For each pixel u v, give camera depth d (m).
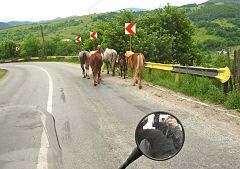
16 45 78.56
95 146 6.75
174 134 2.37
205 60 30.80
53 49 74.94
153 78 18.06
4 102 12.93
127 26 20.75
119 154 6.26
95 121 9.02
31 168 2.59
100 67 17.30
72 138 7.35
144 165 5.62
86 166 5.62
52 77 23.28
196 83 13.42
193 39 30.95
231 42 103.75
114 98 12.88
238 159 5.84
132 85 16.77
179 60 29.95
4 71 36.75
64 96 13.78
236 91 10.88
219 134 7.39
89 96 13.60
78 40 41.12
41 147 2.94
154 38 24.58
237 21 180.75
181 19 29.23
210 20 189.62
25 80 22.69
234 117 8.99
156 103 11.46
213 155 6.05
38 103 12.25
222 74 11.73
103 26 38.25
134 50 24.48
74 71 28.42
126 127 8.30
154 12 29.55
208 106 10.52
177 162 5.73
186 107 10.55
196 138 7.10
